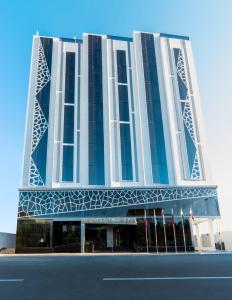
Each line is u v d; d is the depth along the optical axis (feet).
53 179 143.74
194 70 175.94
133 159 152.76
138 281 33.58
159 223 138.62
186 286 30.22
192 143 158.71
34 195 138.41
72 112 159.53
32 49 169.07
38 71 164.76
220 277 36.32
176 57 177.17
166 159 154.20
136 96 167.02
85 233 139.85
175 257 82.99
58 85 164.14
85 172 147.02
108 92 165.89
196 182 151.02
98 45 177.78
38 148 148.25
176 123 161.89
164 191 144.66
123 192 143.02
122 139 156.15
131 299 24.45
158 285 30.91
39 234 132.26
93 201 140.36
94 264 57.82
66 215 136.98
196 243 149.69
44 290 28.63
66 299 24.64
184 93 169.37
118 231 141.79
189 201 144.05
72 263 61.41
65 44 174.91
